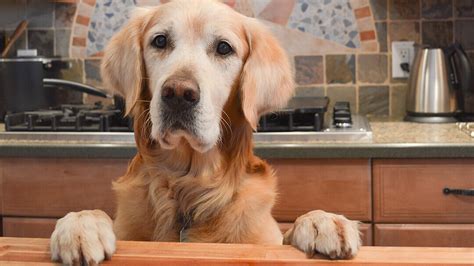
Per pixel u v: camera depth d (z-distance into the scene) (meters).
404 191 1.77
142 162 1.32
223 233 1.26
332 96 2.46
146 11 1.34
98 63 2.49
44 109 2.31
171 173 1.28
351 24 2.41
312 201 1.81
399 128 2.07
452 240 1.78
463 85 2.20
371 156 1.75
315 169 1.80
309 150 1.76
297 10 2.42
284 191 1.81
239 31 1.29
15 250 0.79
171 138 1.19
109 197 1.86
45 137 1.92
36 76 2.26
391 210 1.79
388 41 2.40
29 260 0.77
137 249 0.76
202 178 1.26
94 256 0.77
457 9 2.37
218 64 1.26
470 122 2.14
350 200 1.79
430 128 2.05
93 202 1.87
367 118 2.34
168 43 1.25
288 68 1.39
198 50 1.23
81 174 1.86
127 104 1.30
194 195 1.28
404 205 1.78
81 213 0.92
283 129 1.91
